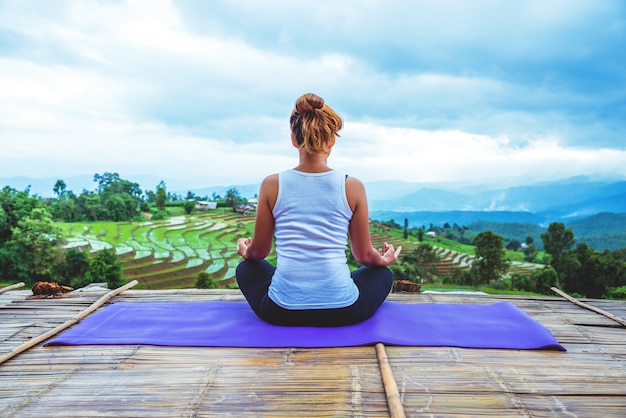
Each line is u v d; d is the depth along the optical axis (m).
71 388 1.77
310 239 2.26
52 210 79.00
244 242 2.66
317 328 2.33
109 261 42.59
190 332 2.34
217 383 1.80
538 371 1.92
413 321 2.50
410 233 108.94
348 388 1.75
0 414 1.58
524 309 2.88
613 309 2.89
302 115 2.23
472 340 2.23
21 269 42.69
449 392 1.73
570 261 49.69
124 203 85.81
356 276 2.53
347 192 2.27
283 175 2.30
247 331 2.32
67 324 2.50
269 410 1.60
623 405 1.65
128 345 2.20
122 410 1.61
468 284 54.25
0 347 2.22
